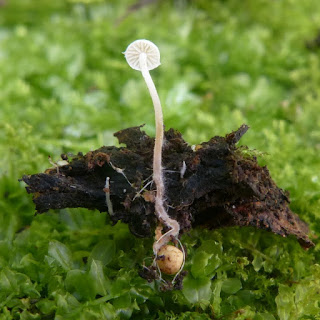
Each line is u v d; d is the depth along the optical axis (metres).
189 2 0.30
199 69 0.24
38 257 0.13
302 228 0.13
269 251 0.13
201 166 0.12
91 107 0.20
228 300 0.12
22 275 0.12
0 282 0.12
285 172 0.15
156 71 0.22
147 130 0.17
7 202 0.15
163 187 0.12
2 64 0.23
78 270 0.12
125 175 0.12
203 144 0.12
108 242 0.13
